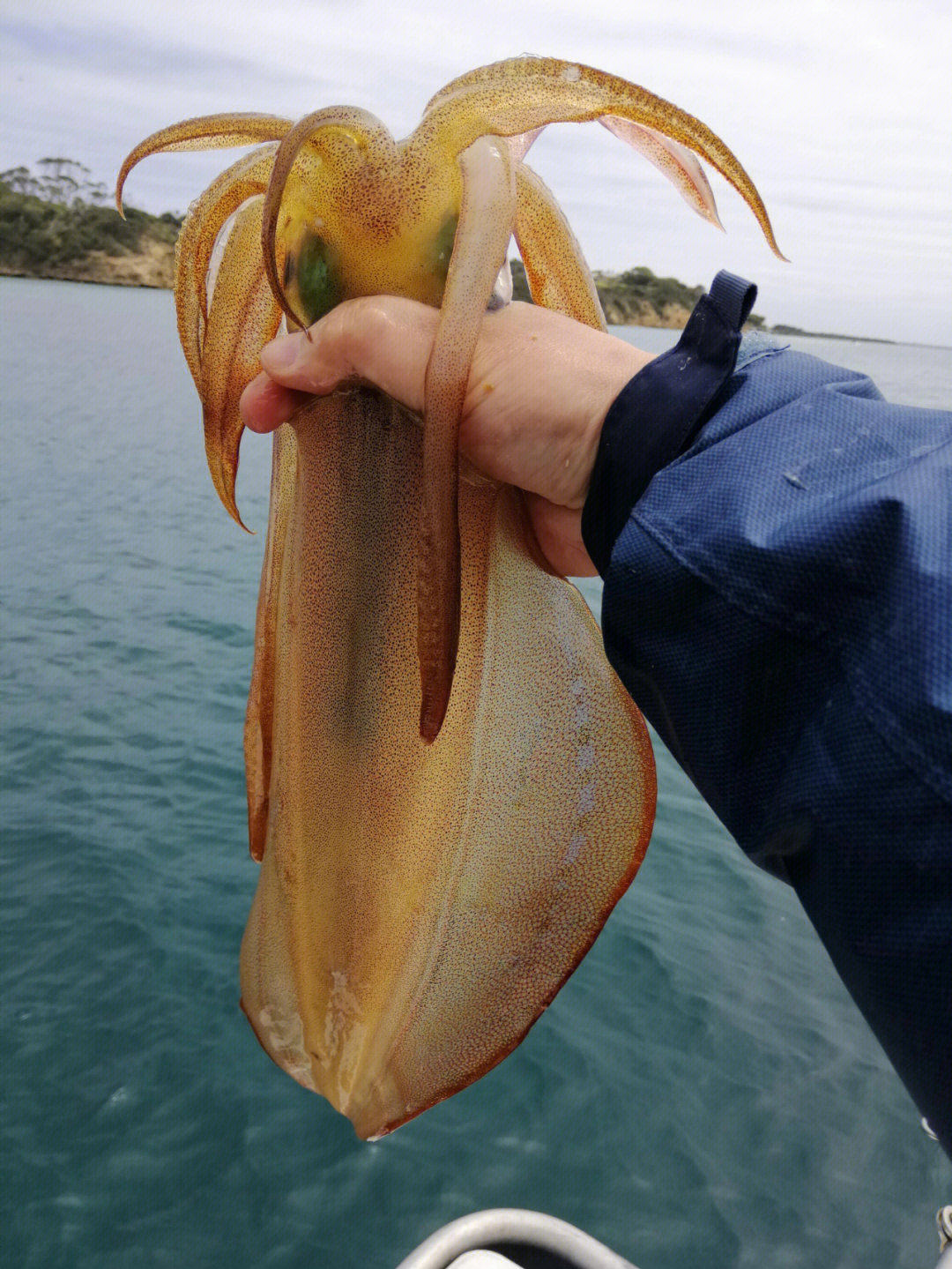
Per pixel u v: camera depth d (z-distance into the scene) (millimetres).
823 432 300
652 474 328
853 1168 1580
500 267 366
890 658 253
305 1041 446
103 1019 1757
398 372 371
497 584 416
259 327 434
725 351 328
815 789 262
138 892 2096
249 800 457
